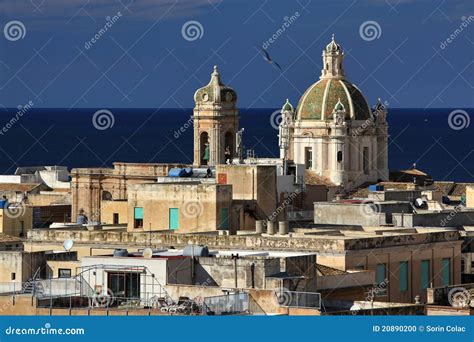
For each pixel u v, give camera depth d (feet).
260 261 349.82
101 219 547.49
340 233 435.53
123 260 349.20
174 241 414.82
